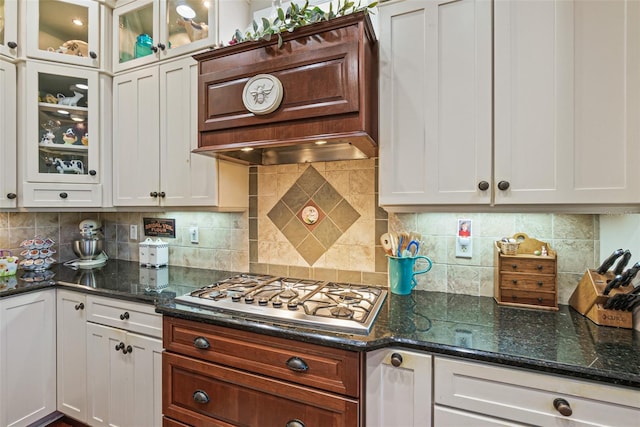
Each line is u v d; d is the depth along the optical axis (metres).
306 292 1.39
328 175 1.64
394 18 1.21
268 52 1.28
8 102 1.70
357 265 1.58
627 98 0.94
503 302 1.27
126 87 1.86
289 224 1.73
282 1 1.70
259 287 1.44
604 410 0.75
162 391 1.28
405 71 1.20
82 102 1.90
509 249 1.28
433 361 0.91
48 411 1.67
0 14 1.74
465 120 1.12
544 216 1.29
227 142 1.35
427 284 1.48
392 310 1.21
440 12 1.15
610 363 0.79
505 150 1.07
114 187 1.90
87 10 1.84
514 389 0.83
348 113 1.15
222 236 1.91
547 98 1.02
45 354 1.66
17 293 1.55
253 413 1.10
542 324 1.06
